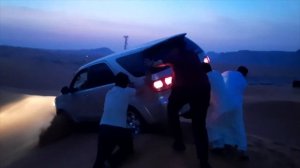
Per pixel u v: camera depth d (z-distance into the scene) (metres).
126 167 6.01
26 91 32.44
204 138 5.66
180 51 5.88
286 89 39.41
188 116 6.47
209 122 6.25
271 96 30.91
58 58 90.56
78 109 8.70
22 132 10.99
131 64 7.41
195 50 7.34
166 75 6.84
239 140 6.15
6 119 13.90
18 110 16.36
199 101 5.68
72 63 75.94
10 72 47.56
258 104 19.53
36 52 110.81
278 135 13.14
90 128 9.22
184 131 7.95
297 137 13.03
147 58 7.19
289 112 17.27
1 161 8.13
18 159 7.96
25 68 52.84
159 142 6.73
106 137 5.89
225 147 6.65
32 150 8.38
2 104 19.11
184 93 5.72
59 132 8.66
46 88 38.81
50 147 8.19
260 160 6.61
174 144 6.32
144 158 6.18
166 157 6.13
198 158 5.71
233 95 6.31
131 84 7.14
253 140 8.12
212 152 6.51
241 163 6.30
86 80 8.53
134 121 7.20
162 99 6.83
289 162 6.68
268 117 16.73
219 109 6.14
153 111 6.94
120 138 5.97
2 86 37.06
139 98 7.07
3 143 9.77
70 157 7.19
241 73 6.82
